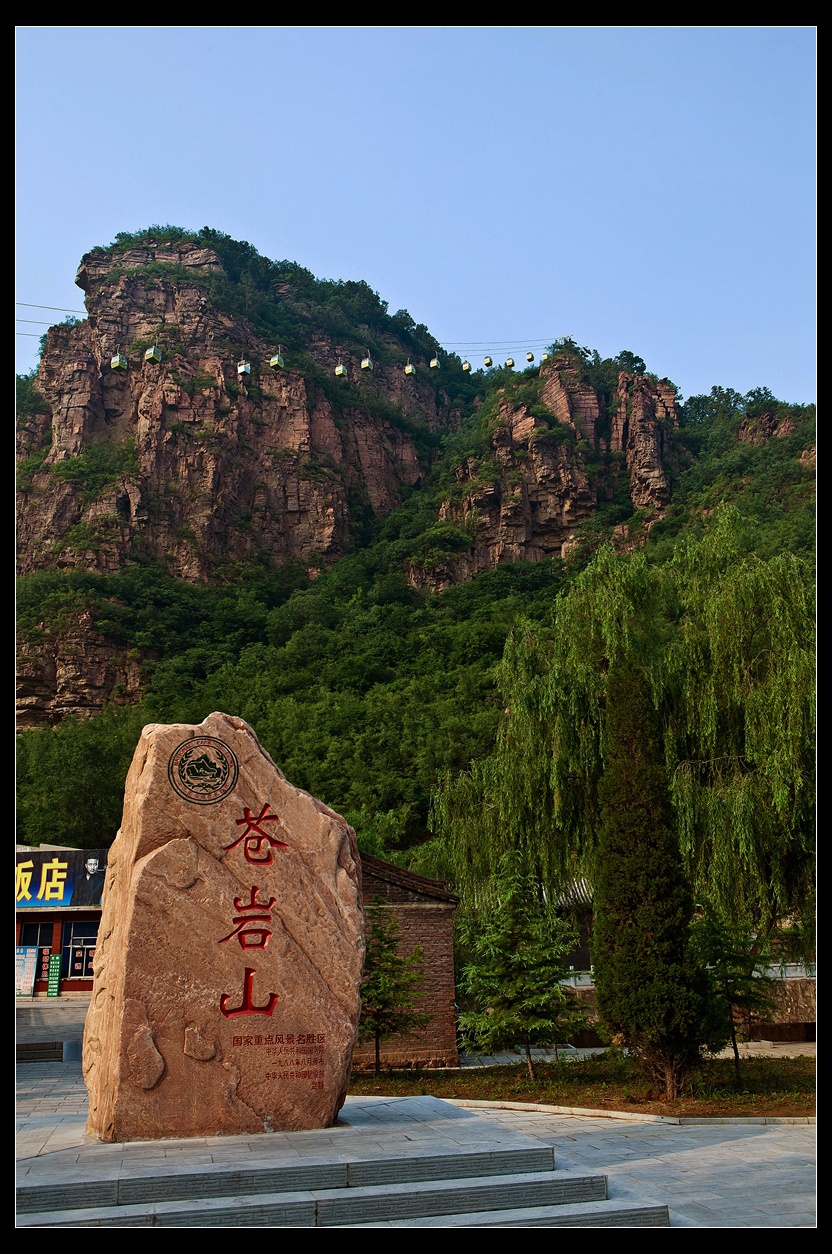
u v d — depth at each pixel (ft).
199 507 308.40
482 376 492.95
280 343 382.42
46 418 327.88
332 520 334.85
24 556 284.82
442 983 56.90
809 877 53.16
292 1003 27.43
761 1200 25.89
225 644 262.26
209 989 26.89
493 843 63.41
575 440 344.49
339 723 184.44
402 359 452.76
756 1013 49.78
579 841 59.77
